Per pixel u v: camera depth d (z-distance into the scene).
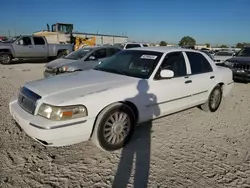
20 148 3.57
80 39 27.92
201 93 5.11
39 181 2.81
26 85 3.73
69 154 3.46
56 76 4.23
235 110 6.12
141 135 4.20
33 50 17.66
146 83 3.95
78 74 4.31
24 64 17.42
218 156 3.59
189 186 2.84
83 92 3.33
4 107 5.48
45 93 3.26
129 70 4.39
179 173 3.09
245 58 10.60
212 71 5.46
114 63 4.77
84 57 8.74
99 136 3.37
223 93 5.96
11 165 3.11
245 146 3.99
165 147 3.79
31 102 3.28
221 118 5.38
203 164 3.33
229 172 3.17
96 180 2.88
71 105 3.07
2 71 12.67
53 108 3.03
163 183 2.87
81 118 3.15
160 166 3.23
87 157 3.39
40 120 3.04
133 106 3.80
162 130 4.48
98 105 3.30
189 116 5.36
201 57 5.31
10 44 16.91
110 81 3.82
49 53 18.44
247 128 4.84
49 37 31.44
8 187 2.68
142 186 2.80
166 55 4.45
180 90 4.50
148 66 4.26
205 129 4.65
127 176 2.98
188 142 4.02
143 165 3.24
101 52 9.22
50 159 3.30
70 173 3.00
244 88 9.41
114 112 3.47
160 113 4.23
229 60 10.77
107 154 3.49
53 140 3.01
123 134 3.68
